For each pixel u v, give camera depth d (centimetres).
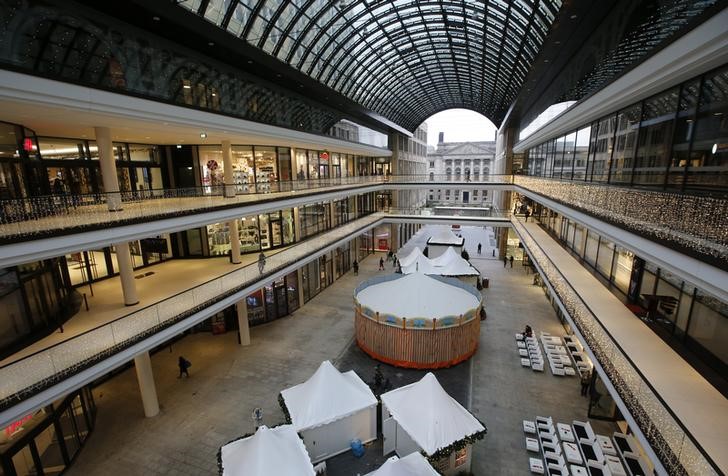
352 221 3225
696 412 756
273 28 1576
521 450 1197
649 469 1045
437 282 1883
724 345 840
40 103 818
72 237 902
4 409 772
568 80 1664
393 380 1609
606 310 1248
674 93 877
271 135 1795
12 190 1092
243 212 1539
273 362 1738
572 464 1106
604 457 1086
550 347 1805
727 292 556
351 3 1817
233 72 1559
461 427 1110
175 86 1273
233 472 916
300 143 2134
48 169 1392
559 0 1275
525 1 1491
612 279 1465
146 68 1158
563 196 1678
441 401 1152
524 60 2173
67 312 1247
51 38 895
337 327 2116
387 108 4028
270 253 2177
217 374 1636
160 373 1648
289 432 1063
